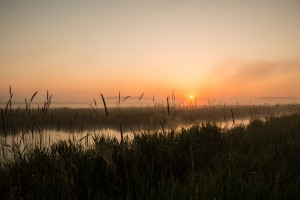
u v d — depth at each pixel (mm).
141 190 3504
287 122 11578
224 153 5711
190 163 4930
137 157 4645
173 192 3184
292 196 3246
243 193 3182
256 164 4445
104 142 5230
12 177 3648
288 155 5594
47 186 3354
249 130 9141
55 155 4668
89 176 3941
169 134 6492
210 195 3102
